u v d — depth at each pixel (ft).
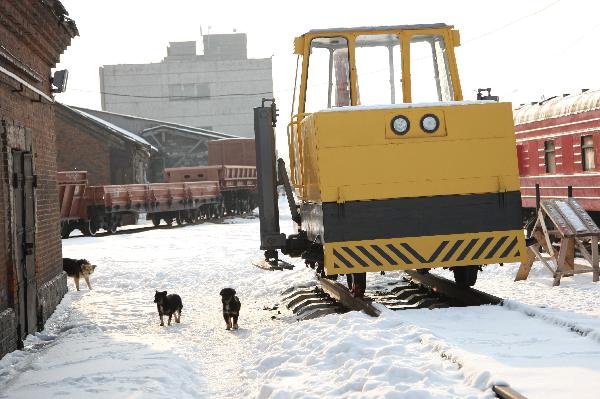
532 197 73.10
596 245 40.14
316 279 41.98
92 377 22.17
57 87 41.65
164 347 27.55
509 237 28.48
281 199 200.13
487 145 28.53
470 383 16.31
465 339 20.83
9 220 29.01
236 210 159.53
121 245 80.07
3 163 28.71
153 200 114.11
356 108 28.17
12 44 31.14
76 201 99.30
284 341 25.02
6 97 29.78
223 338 30.12
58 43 39.88
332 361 20.76
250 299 42.29
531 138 72.84
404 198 28.17
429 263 28.17
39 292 34.50
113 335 31.30
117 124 201.46
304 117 31.32
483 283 41.47
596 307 30.58
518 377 16.28
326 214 27.86
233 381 22.56
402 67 30.71
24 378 23.16
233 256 62.85
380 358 18.80
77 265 47.52
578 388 15.40
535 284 40.09
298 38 31.19
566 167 64.34
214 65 293.02
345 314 26.66
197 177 146.20
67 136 145.69
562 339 20.52
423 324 23.34
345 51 31.17
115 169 147.33
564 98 67.00
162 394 19.97
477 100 28.78
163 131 199.31
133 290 48.06
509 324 23.13
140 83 291.79
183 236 92.89
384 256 28.04
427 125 28.25
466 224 28.32
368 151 28.09
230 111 293.84
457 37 30.96
